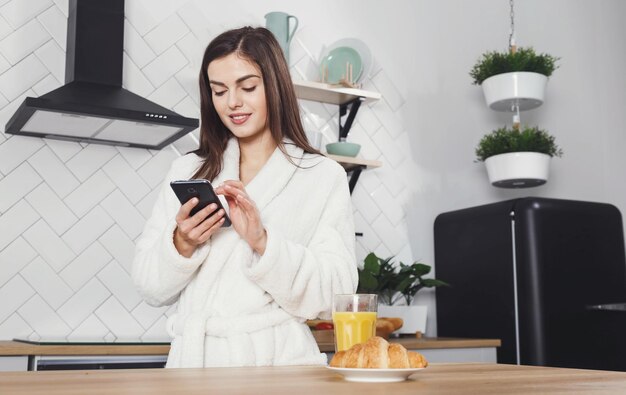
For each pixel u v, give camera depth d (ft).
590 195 12.57
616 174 12.89
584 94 12.85
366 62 10.46
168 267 4.72
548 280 9.20
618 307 9.19
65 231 8.77
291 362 4.78
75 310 8.70
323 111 10.65
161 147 9.25
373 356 3.21
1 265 8.42
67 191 8.85
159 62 9.61
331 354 8.25
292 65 10.53
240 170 5.48
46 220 8.70
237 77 5.09
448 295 10.64
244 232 4.63
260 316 4.80
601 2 13.38
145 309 9.09
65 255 8.73
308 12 10.78
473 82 11.77
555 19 12.87
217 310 4.86
